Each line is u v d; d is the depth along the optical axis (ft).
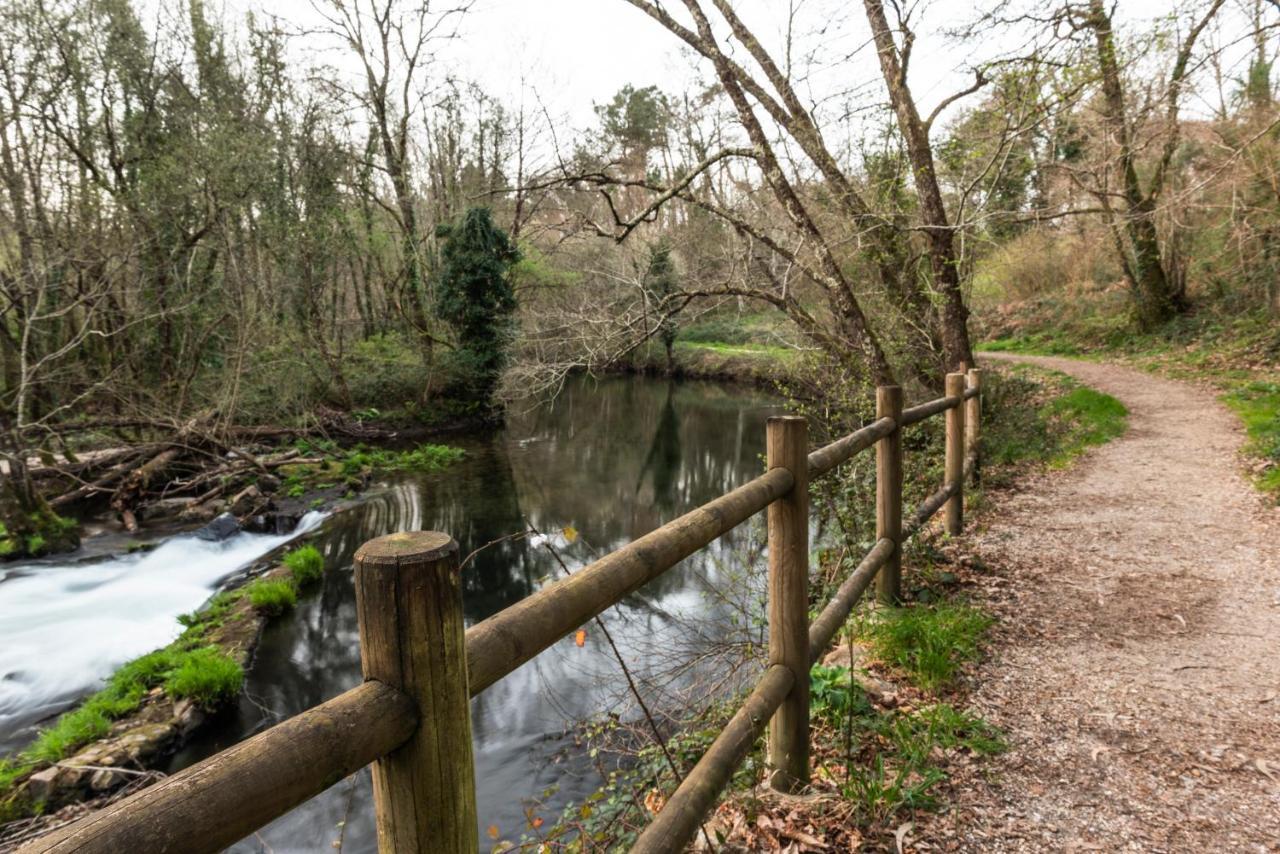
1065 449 28.27
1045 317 74.74
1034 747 8.85
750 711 6.56
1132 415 33.94
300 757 2.37
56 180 45.93
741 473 47.96
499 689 19.12
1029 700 9.99
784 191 26.43
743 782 8.18
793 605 7.45
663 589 23.70
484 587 28.25
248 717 18.76
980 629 12.00
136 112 53.06
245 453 43.52
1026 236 76.48
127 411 44.60
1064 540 17.37
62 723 17.33
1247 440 26.40
